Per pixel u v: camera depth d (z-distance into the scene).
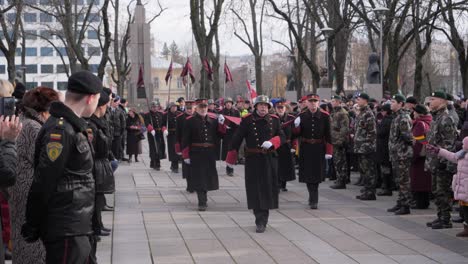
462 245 8.99
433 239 9.41
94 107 5.02
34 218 4.73
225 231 10.16
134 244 9.18
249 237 9.67
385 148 13.49
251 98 20.50
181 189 15.42
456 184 9.02
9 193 5.72
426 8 28.23
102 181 7.77
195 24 27.70
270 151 10.20
